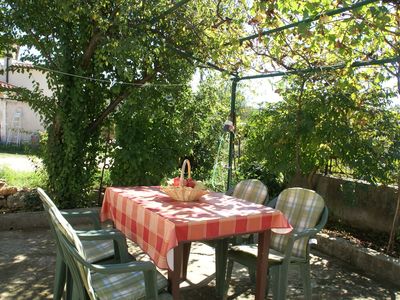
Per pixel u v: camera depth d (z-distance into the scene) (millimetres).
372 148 4492
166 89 5477
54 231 2438
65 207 5363
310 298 2840
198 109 6281
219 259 3160
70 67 5074
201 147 7113
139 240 2584
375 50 3730
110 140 5754
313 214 2967
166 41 4945
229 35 4488
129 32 4492
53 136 5340
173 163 5605
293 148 4938
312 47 3799
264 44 4156
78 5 4215
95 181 5949
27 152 6184
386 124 4551
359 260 3967
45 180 5859
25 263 3688
